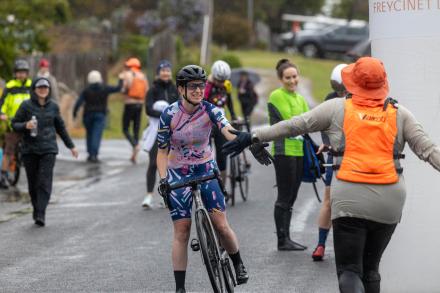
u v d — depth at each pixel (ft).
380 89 35.19
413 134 34.58
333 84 54.54
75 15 278.67
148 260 54.13
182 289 42.14
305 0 435.94
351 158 34.55
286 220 56.29
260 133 36.40
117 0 290.15
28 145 68.08
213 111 41.55
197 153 42.16
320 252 53.16
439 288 41.60
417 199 41.37
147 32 274.98
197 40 287.69
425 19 40.93
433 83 41.06
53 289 47.50
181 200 42.01
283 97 55.47
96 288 47.44
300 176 55.83
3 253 57.62
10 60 135.74
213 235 41.37
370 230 35.01
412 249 41.57
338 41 313.53
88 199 81.00
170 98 74.43
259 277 48.98
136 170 102.68
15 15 162.81
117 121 159.63
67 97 148.77
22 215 73.36
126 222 68.13
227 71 71.41
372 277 36.27
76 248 58.65
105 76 173.06
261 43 373.40
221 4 367.04
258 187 88.02
